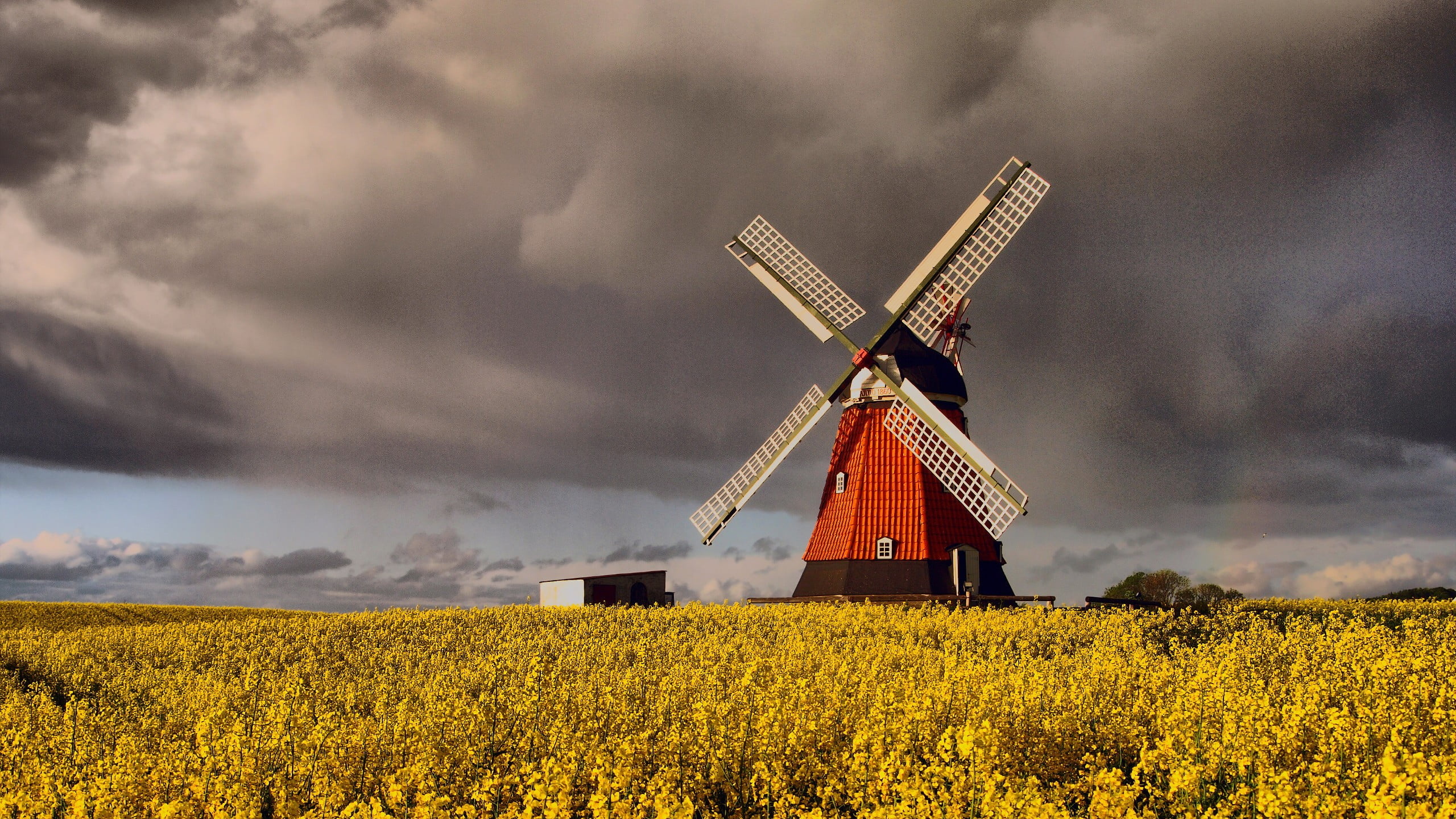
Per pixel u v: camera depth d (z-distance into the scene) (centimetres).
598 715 1570
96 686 2706
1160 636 3008
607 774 1111
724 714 1434
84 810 1108
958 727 1417
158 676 2711
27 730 1597
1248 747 1170
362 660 3012
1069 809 1234
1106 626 3012
